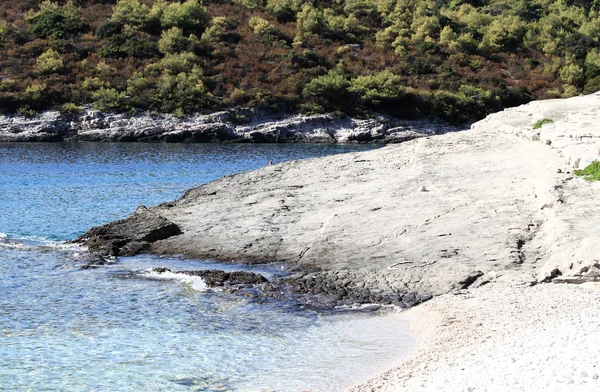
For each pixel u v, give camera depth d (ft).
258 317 50.65
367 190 86.38
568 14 364.58
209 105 237.86
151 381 39.19
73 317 51.16
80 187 122.52
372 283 57.16
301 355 42.78
